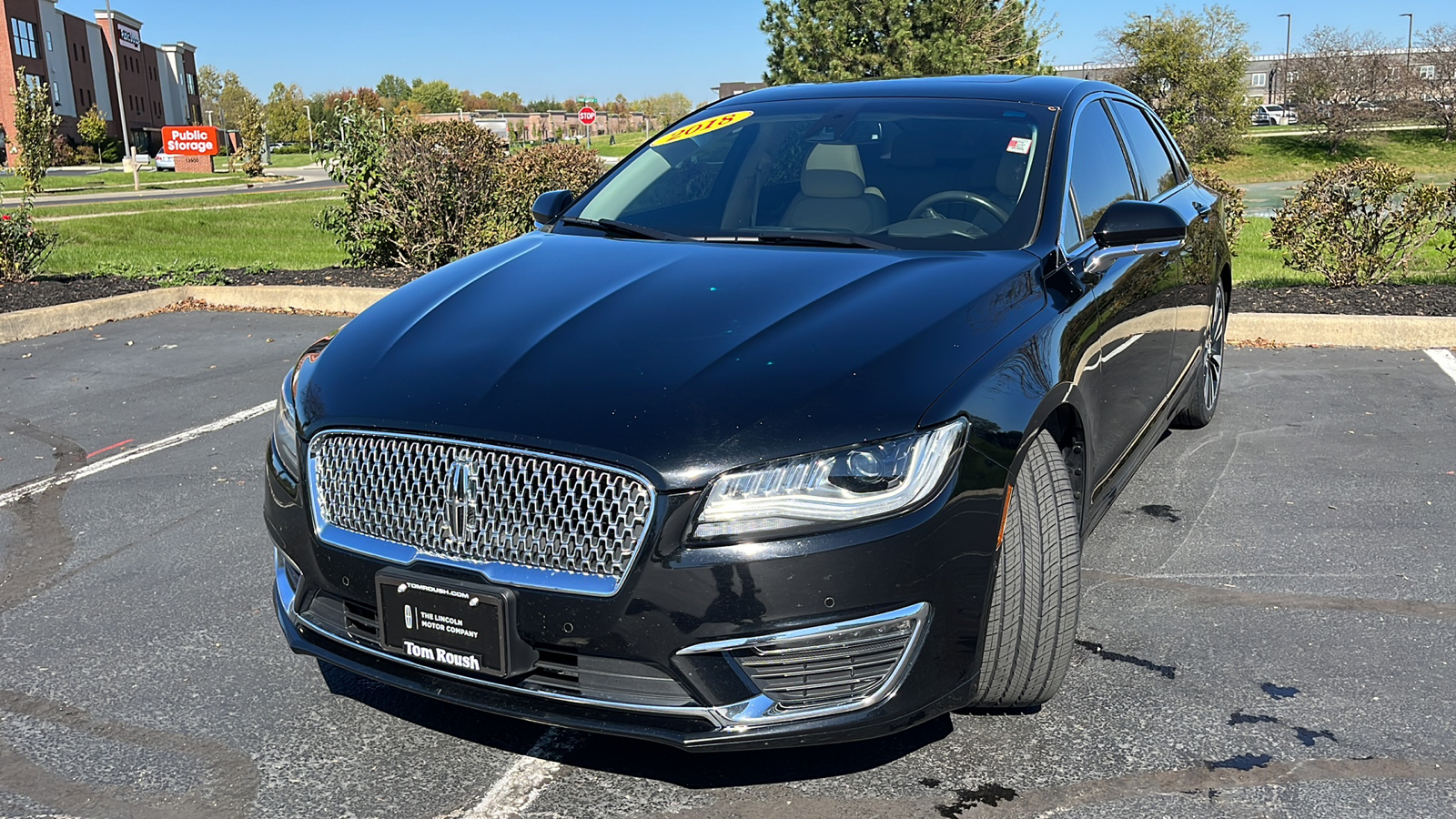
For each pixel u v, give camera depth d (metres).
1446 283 9.05
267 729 3.00
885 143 3.82
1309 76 50.22
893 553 2.36
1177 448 5.32
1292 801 2.56
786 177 3.76
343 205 25.17
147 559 4.25
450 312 3.03
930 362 2.57
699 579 2.31
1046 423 2.86
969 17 20.61
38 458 5.60
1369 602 3.62
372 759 2.84
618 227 3.73
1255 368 6.92
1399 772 2.67
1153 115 5.20
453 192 11.37
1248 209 23.98
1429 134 51.09
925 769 2.72
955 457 2.44
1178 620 3.52
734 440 2.36
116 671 3.34
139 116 97.06
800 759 2.78
